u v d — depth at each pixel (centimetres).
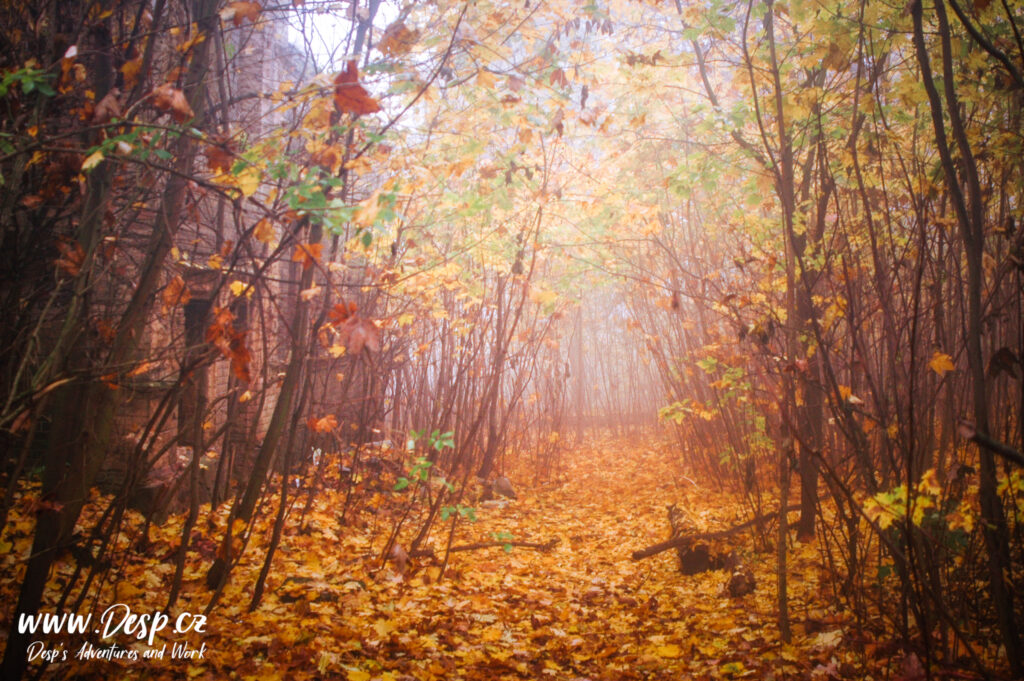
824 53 409
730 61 521
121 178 358
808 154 525
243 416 674
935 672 299
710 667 383
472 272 669
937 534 322
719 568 551
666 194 706
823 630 397
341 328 239
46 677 319
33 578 299
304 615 427
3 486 360
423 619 452
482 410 586
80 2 387
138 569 446
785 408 402
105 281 439
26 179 384
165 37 469
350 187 484
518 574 583
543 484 1023
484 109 496
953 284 418
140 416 567
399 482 546
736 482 794
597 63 501
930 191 350
